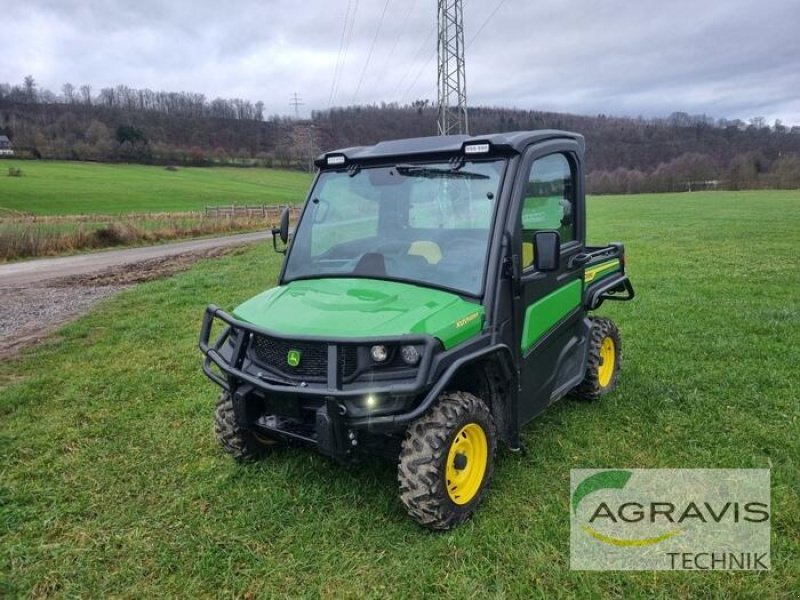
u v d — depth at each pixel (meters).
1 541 3.35
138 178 76.75
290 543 3.26
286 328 3.30
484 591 2.85
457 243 3.66
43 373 6.50
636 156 74.44
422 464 3.18
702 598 2.80
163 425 4.95
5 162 81.50
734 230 23.05
